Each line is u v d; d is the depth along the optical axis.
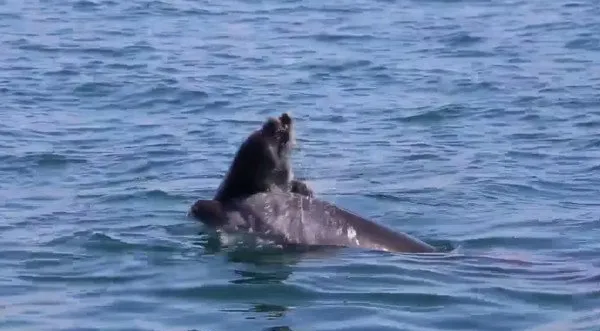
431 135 21.94
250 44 31.59
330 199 17.03
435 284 13.16
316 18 35.66
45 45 30.97
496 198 17.27
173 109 24.30
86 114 23.72
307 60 29.53
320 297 12.73
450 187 17.86
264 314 12.20
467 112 23.91
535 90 25.84
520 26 34.19
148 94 25.52
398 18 35.72
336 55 30.17
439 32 33.44
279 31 33.56
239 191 14.92
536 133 21.97
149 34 32.69
